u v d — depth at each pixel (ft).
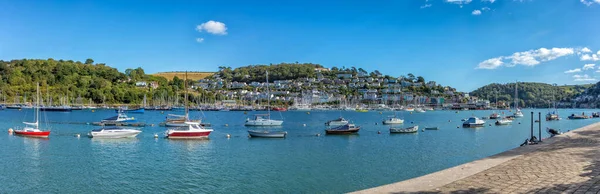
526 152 90.02
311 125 317.83
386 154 149.38
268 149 161.89
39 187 99.35
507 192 49.47
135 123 288.51
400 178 108.27
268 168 121.19
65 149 158.51
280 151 156.35
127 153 149.38
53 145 169.27
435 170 118.83
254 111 646.33
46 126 280.72
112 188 98.58
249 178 108.27
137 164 127.54
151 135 209.05
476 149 165.27
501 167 68.59
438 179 58.59
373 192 51.13
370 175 112.06
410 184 55.36
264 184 101.96
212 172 115.55
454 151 158.61
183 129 202.90
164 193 94.22
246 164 127.54
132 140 186.19
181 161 132.87
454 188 52.37
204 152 152.35
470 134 233.14
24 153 148.25
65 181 104.99
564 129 280.10
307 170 118.11
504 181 56.29
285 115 530.27
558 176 58.75
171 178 108.47
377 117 476.13
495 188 51.80
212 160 134.72
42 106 571.69
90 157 140.36
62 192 95.09
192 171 116.98
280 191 95.61
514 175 60.70
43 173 113.91
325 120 402.11
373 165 126.21
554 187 51.01
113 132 193.47
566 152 87.51
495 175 61.00
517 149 96.99
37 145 169.07
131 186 100.32
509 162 74.38
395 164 128.16
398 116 503.20
